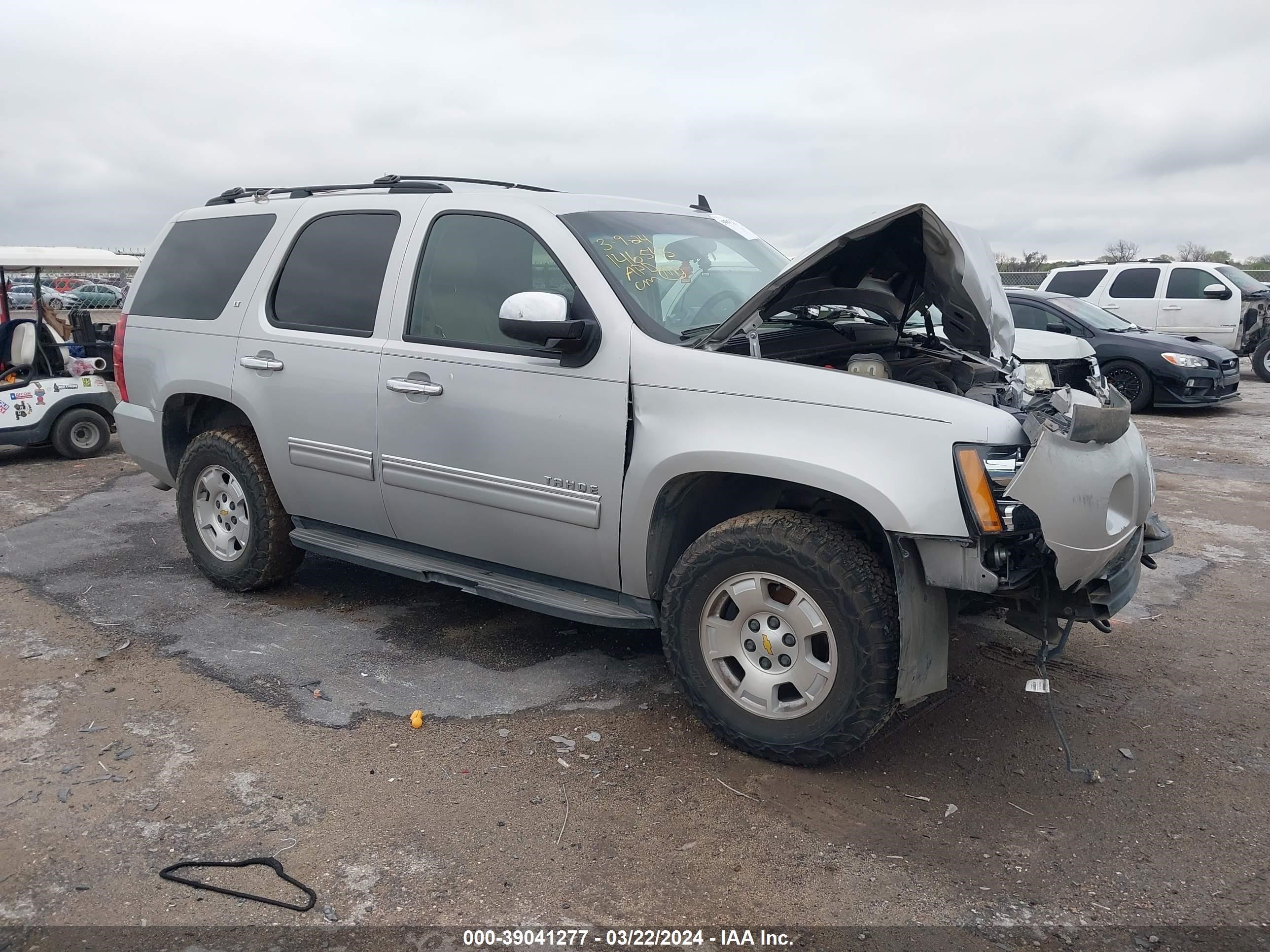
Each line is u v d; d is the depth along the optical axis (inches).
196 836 118.6
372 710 152.6
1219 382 478.6
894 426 121.5
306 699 156.3
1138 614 198.5
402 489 168.4
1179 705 156.5
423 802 126.1
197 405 210.2
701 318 152.6
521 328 138.1
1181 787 131.3
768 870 112.4
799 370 129.4
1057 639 130.0
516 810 124.3
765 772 134.0
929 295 156.4
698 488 142.5
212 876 110.7
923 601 124.3
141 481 331.0
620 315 142.9
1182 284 622.2
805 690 130.1
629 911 105.3
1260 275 994.1
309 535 190.1
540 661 171.8
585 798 127.3
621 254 152.7
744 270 172.9
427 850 116.0
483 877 110.7
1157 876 111.5
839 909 105.7
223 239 202.7
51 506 291.7
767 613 133.0
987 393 149.0
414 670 167.6
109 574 221.1
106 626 188.2
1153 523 156.7
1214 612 199.3
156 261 215.0
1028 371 180.9
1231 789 130.7
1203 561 234.8
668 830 120.2
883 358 160.1
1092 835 119.8
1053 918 104.3
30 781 130.9
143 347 211.0
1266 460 366.6
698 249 168.2
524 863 113.3
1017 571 122.2
